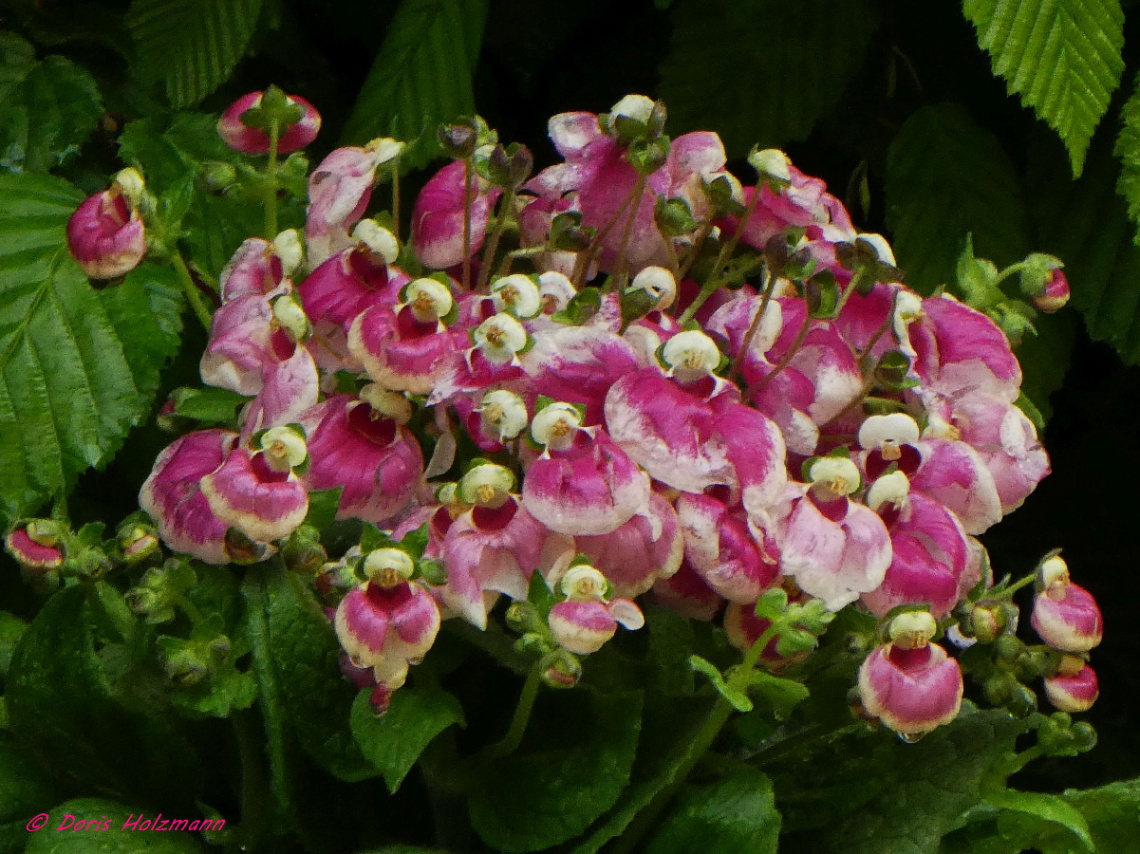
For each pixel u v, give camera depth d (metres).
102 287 0.75
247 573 0.76
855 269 0.75
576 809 0.75
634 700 0.76
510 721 0.80
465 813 0.78
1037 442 0.76
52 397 0.86
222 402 0.77
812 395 0.75
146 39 0.93
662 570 0.73
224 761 0.79
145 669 0.78
